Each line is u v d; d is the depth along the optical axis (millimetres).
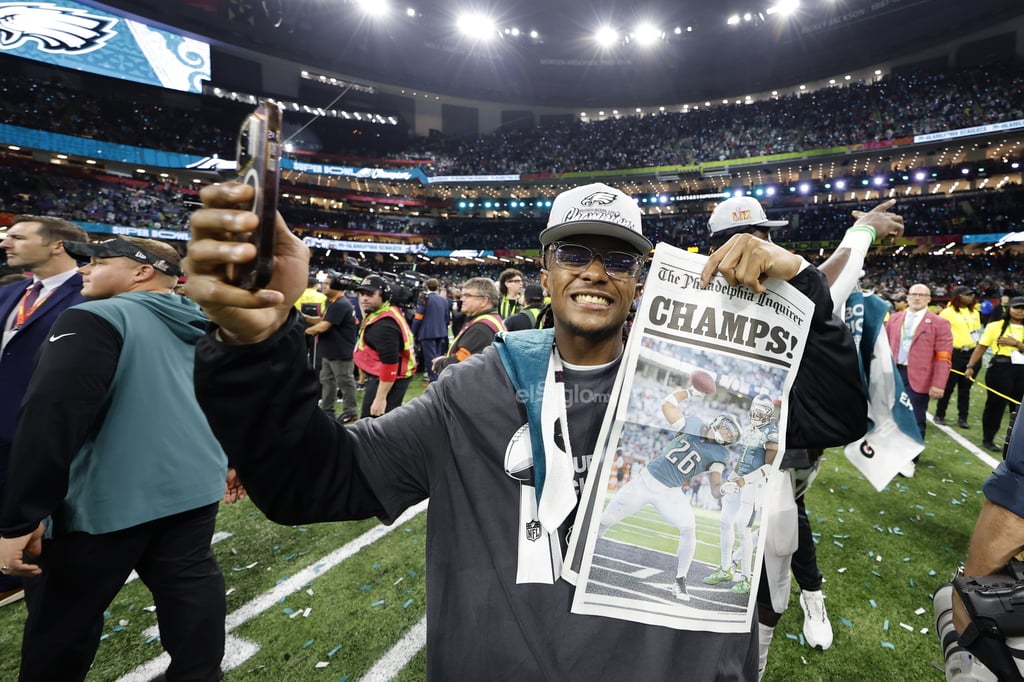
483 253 17172
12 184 24391
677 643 854
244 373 695
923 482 4418
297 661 2225
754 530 918
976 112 25984
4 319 2496
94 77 27219
